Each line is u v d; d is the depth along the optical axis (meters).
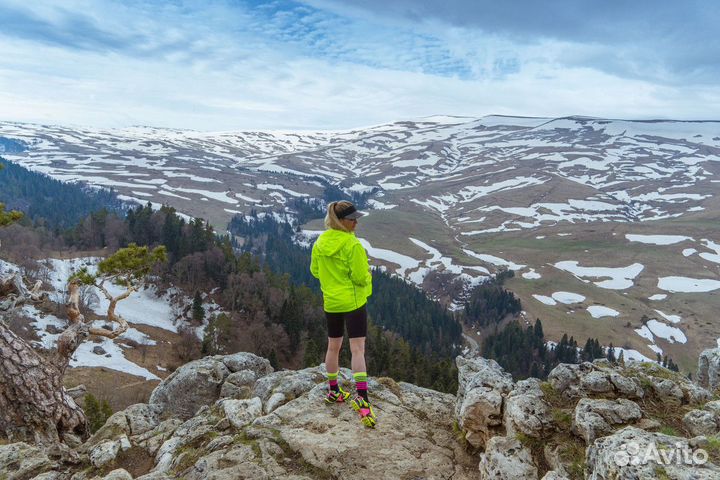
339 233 6.82
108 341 93.50
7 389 9.88
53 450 7.97
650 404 6.37
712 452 4.39
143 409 10.19
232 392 11.36
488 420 6.68
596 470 4.75
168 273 129.62
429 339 159.50
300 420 7.39
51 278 112.50
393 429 7.21
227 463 6.40
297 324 106.38
